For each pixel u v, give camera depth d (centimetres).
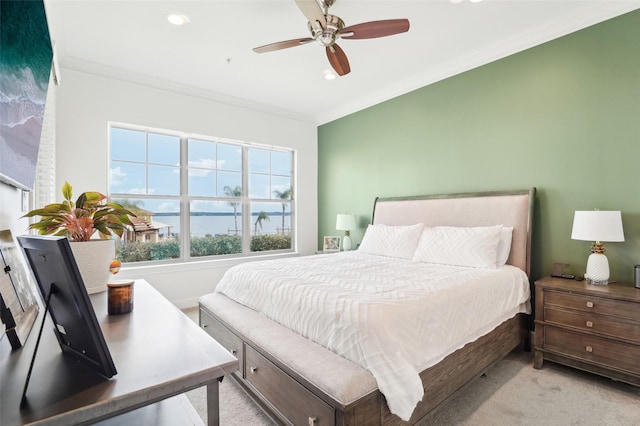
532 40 285
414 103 388
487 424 178
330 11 248
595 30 255
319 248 528
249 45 297
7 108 90
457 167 347
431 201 357
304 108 479
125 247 373
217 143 443
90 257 149
